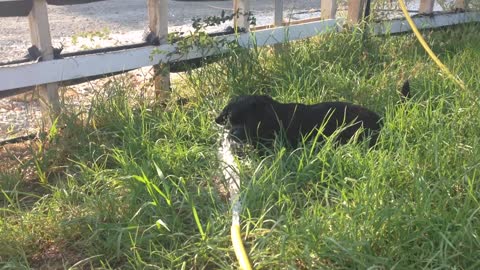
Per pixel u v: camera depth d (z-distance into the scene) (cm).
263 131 422
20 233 338
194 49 552
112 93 491
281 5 627
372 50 626
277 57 585
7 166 422
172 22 868
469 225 305
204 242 319
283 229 318
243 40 588
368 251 302
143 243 327
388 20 690
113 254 326
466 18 780
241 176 373
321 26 646
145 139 430
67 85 509
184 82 550
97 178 385
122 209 354
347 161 387
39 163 421
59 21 925
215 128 462
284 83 535
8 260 321
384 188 347
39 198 381
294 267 292
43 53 476
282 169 383
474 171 357
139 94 518
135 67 528
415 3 877
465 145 403
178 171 402
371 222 314
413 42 677
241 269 291
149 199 362
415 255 304
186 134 461
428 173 378
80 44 631
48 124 480
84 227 344
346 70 580
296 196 363
